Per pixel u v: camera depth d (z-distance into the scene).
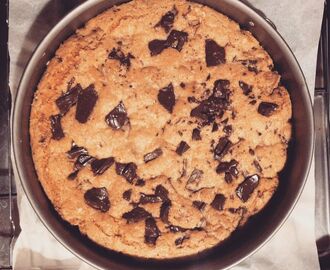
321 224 0.47
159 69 0.40
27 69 0.38
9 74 0.45
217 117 0.40
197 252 0.40
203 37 0.41
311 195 0.46
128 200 0.40
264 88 0.41
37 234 0.45
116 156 0.40
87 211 0.40
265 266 0.46
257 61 0.41
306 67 0.46
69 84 0.40
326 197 0.47
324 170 0.47
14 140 0.38
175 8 0.41
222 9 0.42
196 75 0.40
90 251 0.40
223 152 0.40
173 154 0.40
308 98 0.40
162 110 0.40
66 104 0.40
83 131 0.40
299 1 0.45
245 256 0.40
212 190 0.40
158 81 0.40
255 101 0.41
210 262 0.40
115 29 0.41
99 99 0.40
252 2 0.46
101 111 0.40
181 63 0.40
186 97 0.40
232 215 0.40
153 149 0.40
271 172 0.41
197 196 0.40
